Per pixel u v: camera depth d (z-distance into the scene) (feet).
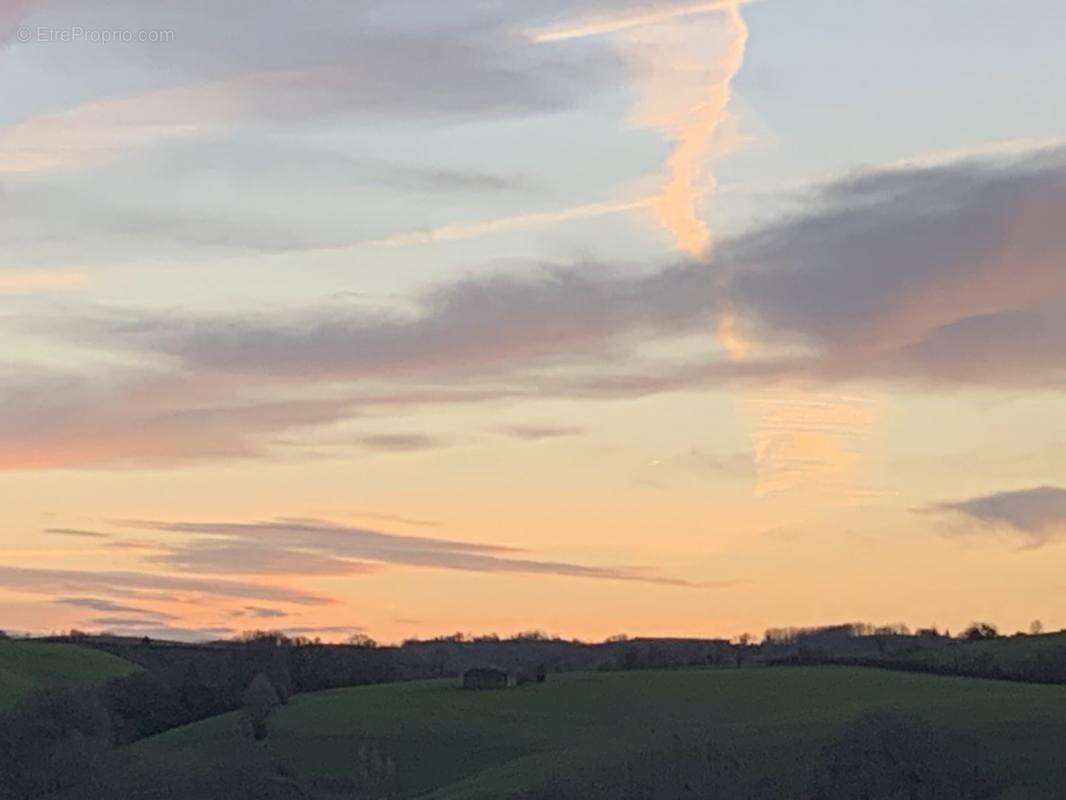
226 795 329.72
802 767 288.10
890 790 278.46
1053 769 275.59
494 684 418.92
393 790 326.85
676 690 394.32
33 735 362.12
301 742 360.28
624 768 298.76
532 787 294.05
